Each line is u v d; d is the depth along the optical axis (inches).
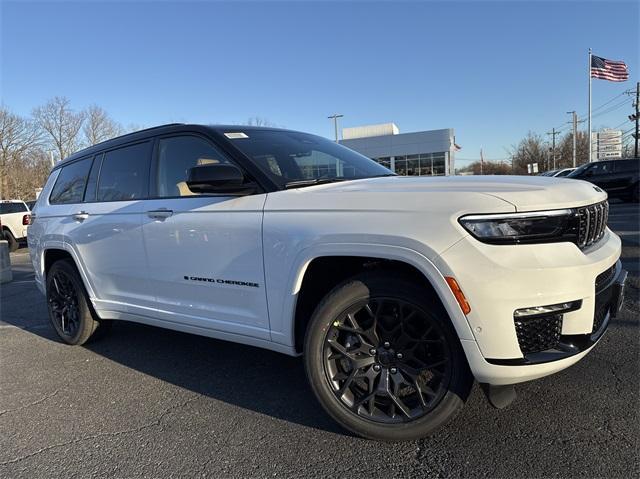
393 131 2043.6
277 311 112.7
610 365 132.9
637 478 87.2
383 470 95.3
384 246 94.3
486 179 105.9
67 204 183.2
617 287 102.9
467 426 107.8
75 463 105.3
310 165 132.0
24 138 2016.5
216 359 163.8
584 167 778.2
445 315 93.8
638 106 1566.2
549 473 90.4
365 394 104.0
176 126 144.6
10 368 168.1
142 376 152.7
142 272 147.1
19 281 367.6
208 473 98.5
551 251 88.7
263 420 118.9
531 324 88.5
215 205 124.5
